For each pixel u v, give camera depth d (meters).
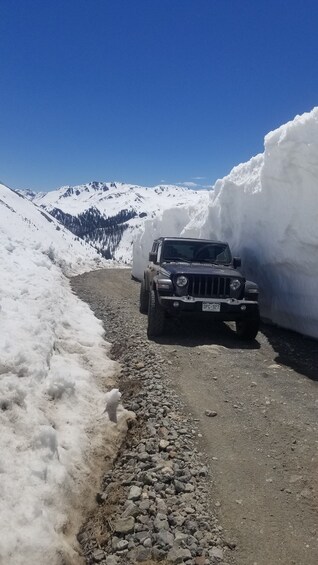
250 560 2.94
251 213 10.03
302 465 4.07
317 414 5.14
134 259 21.72
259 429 4.77
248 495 3.63
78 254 36.72
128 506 3.47
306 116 7.71
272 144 8.55
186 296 7.95
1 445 3.66
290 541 3.12
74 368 6.16
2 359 4.87
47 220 85.44
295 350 7.73
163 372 6.43
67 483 3.68
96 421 4.91
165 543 3.06
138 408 5.30
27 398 4.50
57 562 2.90
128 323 9.84
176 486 3.69
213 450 4.34
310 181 7.64
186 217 16.50
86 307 12.06
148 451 4.27
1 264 10.66
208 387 5.94
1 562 2.68
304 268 8.18
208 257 9.73
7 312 6.82
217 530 3.22
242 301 7.95
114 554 3.04
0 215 32.59
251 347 7.93
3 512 3.05
